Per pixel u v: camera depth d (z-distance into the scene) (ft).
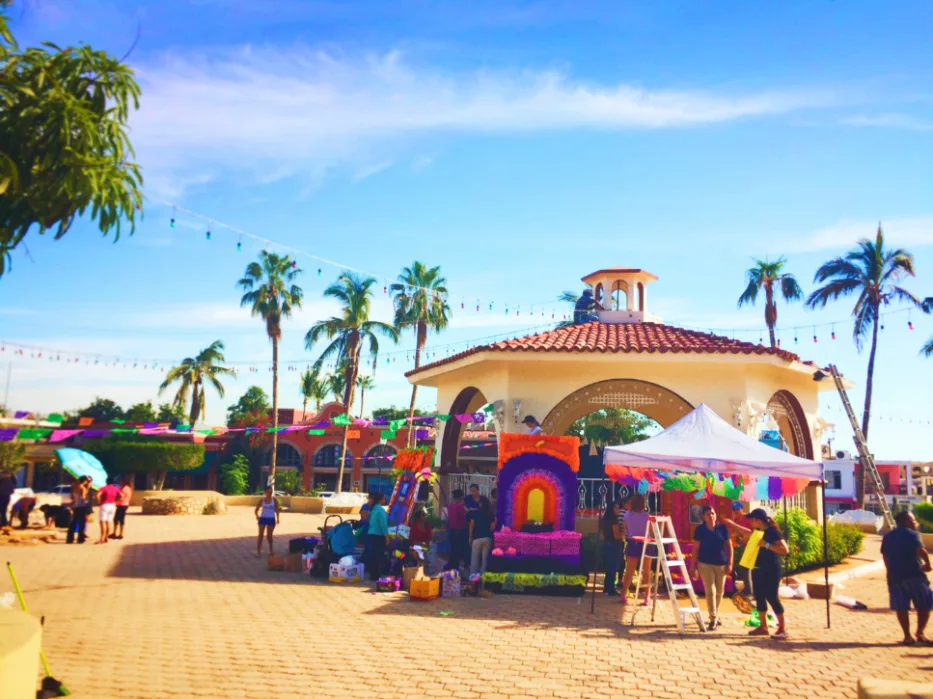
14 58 23.00
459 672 26.05
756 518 33.88
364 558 47.85
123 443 134.62
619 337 58.95
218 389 197.16
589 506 60.39
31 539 67.36
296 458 182.09
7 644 17.47
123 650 28.55
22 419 119.85
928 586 32.19
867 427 133.69
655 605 36.81
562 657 28.50
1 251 23.70
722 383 55.57
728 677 26.25
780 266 151.64
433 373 66.08
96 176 23.00
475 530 45.70
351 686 24.30
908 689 18.57
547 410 56.54
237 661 27.09
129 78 24.30
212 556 58.39
